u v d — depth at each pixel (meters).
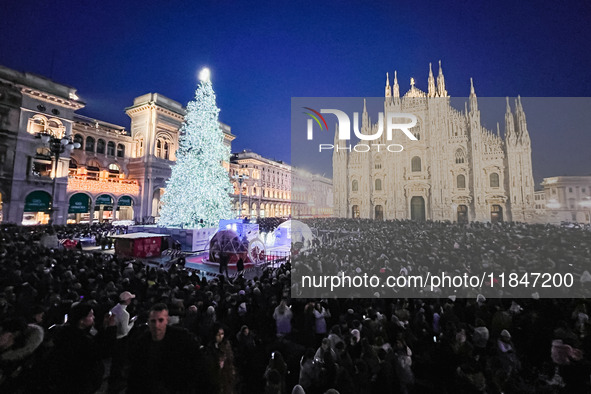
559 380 6.08
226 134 58.78
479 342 6.37
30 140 34.19
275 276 13.22
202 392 3.09
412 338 6.89
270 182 75.62
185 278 10.77
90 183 39.31
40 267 9.95
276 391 4.68
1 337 3.56
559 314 8.15
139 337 3.19
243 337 6.18
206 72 27.08
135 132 48.31
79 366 3.59
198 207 25.12
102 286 8.95
